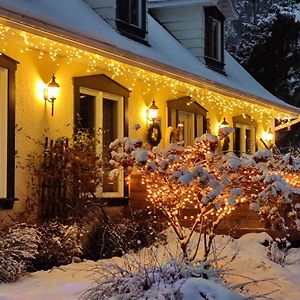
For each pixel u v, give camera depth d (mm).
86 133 10836
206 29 16906
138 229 10492
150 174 8523
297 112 19859
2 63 9312
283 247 10703
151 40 14406
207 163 8328
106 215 10297
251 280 7363
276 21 27109
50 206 10016
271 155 8586
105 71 11898
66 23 9367
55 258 8969
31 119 9961
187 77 12891
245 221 10773
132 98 12875
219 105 17062
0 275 7582
